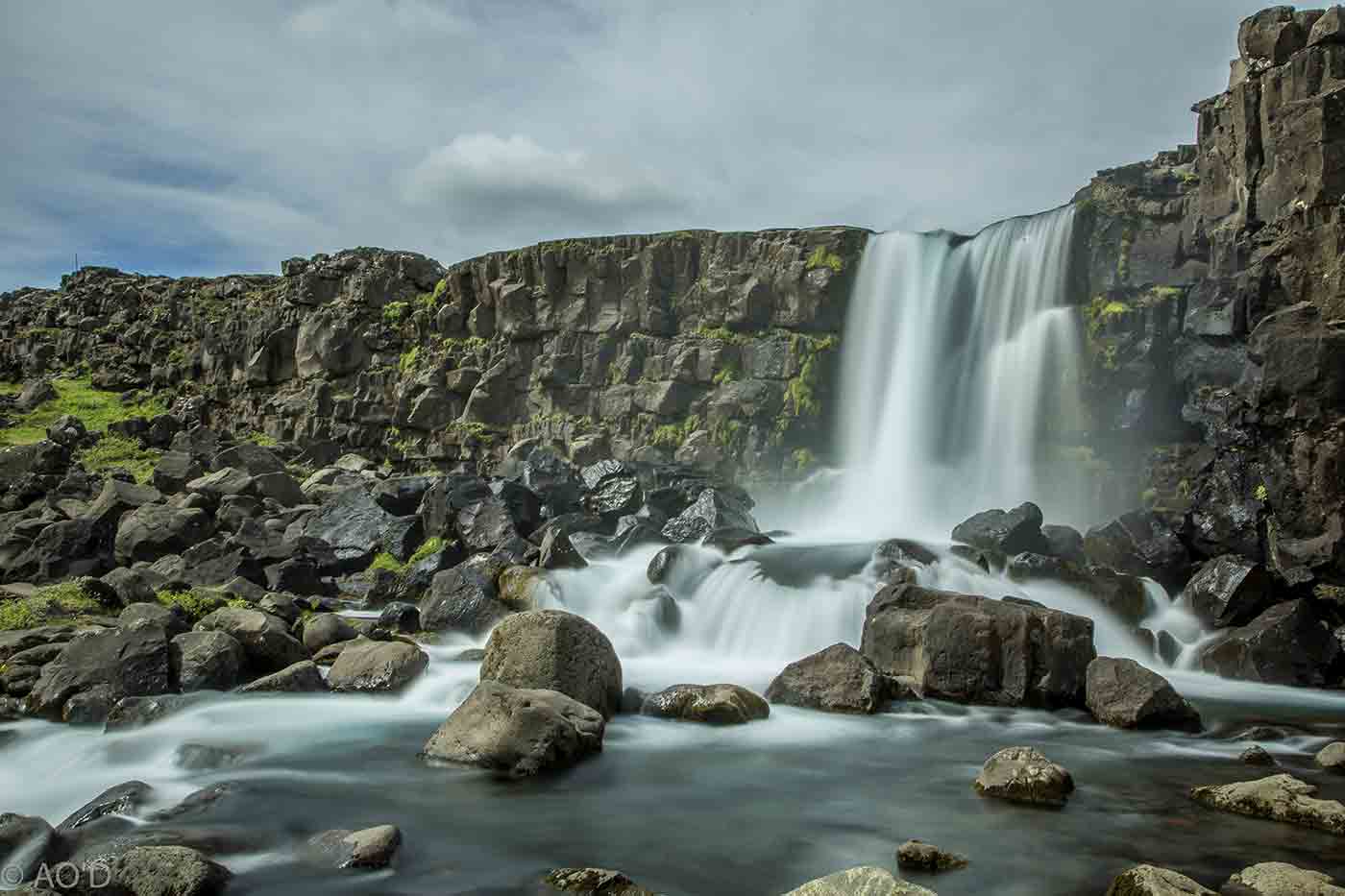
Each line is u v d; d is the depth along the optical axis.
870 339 38.50
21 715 17.31
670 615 24.73
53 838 11.04
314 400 50.62
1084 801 13.45
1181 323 30.75
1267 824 12.48
